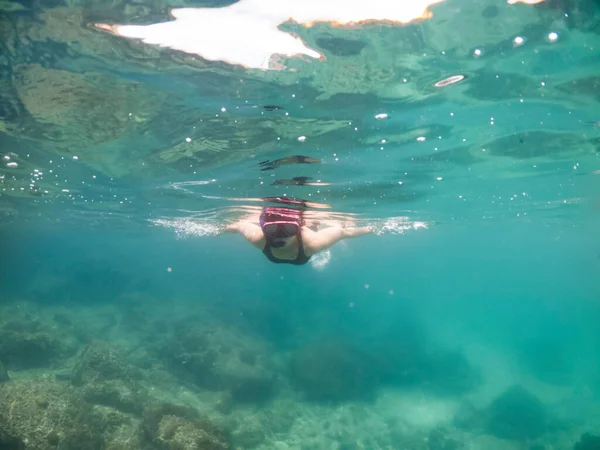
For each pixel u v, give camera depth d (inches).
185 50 257.1
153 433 450.3
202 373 754.8
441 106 331.6
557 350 1248.2
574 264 4377.5
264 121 345.1
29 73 289.3
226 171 466.0
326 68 273.0
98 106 337.7
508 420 741.3
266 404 722.2
